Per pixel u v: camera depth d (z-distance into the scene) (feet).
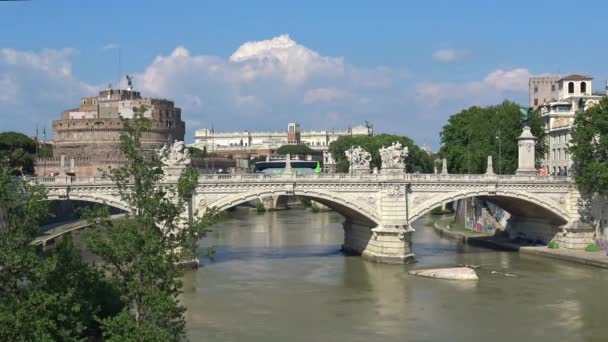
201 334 199.31
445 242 395.96
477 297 245.04
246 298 244.42
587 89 536.83
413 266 306.55
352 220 352.28
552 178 330.95
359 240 343.67
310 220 554.05
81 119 629.51
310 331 202.90
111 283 161.17
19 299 134.31
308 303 237.25
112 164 554.46
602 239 323.16
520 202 339.77
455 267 290.56
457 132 477.77
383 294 250.78
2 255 130.21
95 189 286.25
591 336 197.67
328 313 223.92
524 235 371.15
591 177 312.50
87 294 159.33
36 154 554.05
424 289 258.78
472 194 325.62
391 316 220.23
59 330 135.03
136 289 131.54
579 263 306.76
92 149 625.41
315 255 342.23
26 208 135.74
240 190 304.30
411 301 240.12
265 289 258.98
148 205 134.92
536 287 259.39
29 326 127.44
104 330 148.46
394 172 315.37
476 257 331.57
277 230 467.93
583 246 330.95
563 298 241.96
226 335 198.39
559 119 495.41
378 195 317.01
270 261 322.75
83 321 150.61
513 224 379.96
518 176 327.88
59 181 281.54
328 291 255.50
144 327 126.31
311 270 297.74
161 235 137.18
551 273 286.05
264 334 199.82
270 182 306.14
